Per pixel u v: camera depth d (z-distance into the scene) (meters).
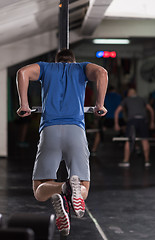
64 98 3.13
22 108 2.97
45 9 6.82
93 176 7.57
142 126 9.27
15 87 11.53
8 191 5.95
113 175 7.73
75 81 3.16
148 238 3.65
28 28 8.47
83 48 13.98
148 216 4.50
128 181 7.01
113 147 13.44
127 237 3.68
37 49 10.62
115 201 5.32
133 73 17.02
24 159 10.29
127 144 9.25
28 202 5.16
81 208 2.79
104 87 2.98
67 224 2.97
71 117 3.09
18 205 4.97
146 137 9.28
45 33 10.61
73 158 3.05
